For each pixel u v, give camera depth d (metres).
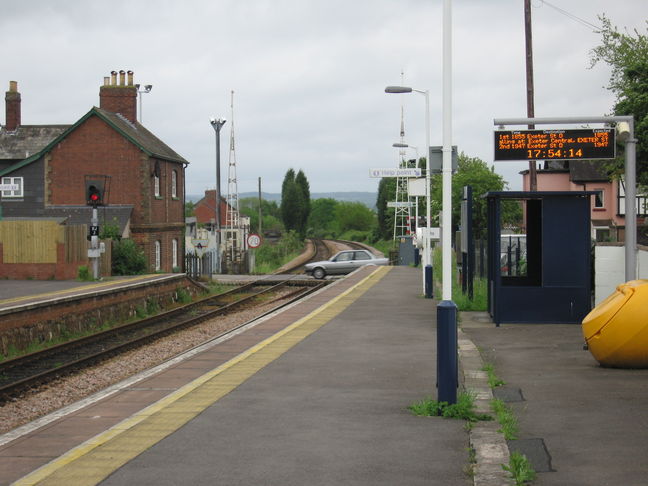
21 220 28.14
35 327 17.30
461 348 12.77
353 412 8.29
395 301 22.11
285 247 78.62
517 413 8.15
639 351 10.49
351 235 138.62
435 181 50.69
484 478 5.98
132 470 6.30
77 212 39.03
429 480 6.01
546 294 15.85
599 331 10.64
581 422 7.70
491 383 9.65
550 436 7.21
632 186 14.49
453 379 8.20
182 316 24.19
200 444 7.06
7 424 10.41
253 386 9.73
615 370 10.62
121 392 9.63
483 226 44.72
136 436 7.34
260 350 12.78
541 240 16.67
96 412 8.58
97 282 26.12
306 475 6.14
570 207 15.69
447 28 8.58
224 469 6.32
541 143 15.42
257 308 26.17
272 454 6.73
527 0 26.22
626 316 10.46
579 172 50.12
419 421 7.87
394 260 59.81
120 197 39.38
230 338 14.52
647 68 22.94
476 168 49.22
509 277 18.14
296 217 127.62
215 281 37.88
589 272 15.72
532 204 17.88
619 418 7.84
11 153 43.88
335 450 6.84
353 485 5.91
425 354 12.30
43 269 27.88
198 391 9.44
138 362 15.55
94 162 39.47
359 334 14.79
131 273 32.66
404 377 10.32
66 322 18.92
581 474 6.06
